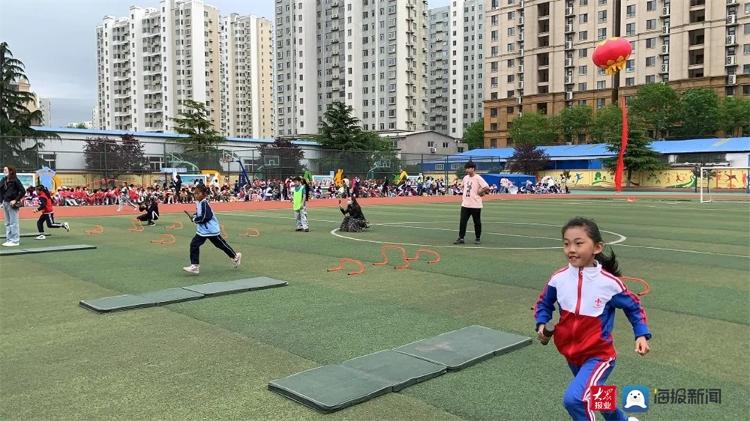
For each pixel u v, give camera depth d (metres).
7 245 13.61
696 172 56.38
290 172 40.72
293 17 132.25
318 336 6.02
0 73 48.88
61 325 6.46
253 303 7.58
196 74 134.00
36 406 4.19
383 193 42.41
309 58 130.62
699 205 32.91
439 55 166.62
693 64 83.31
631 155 61.56
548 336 3.43
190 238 15.67
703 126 73.44
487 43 104.06
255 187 36.97
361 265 10.73
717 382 4.70
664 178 61.03
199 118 63.59
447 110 166.62
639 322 3.17
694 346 5.69
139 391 4.47
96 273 9.93
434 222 20.91
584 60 91.12
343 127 74.69
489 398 4.32
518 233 16.67
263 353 5.44
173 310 7.17
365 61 124.31
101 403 4.24
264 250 13.05
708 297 7.99
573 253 3.21
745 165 58.22
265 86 158.88
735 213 25.73
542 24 96.75
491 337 5.82
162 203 32.34
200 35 134.50
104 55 144.62
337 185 40.38
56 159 33.12
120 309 7.11
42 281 9.17
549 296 3.42
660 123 74.81
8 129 46.88
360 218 17.53
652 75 85.44
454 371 4.90
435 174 55.94
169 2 133.38
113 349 5.56
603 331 3.18
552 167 71.19
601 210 28.17
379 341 5.84
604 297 3.17
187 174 37.47
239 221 21.69
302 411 4.08
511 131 85.50
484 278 9.45
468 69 159.12
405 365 4.94
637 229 18.11
